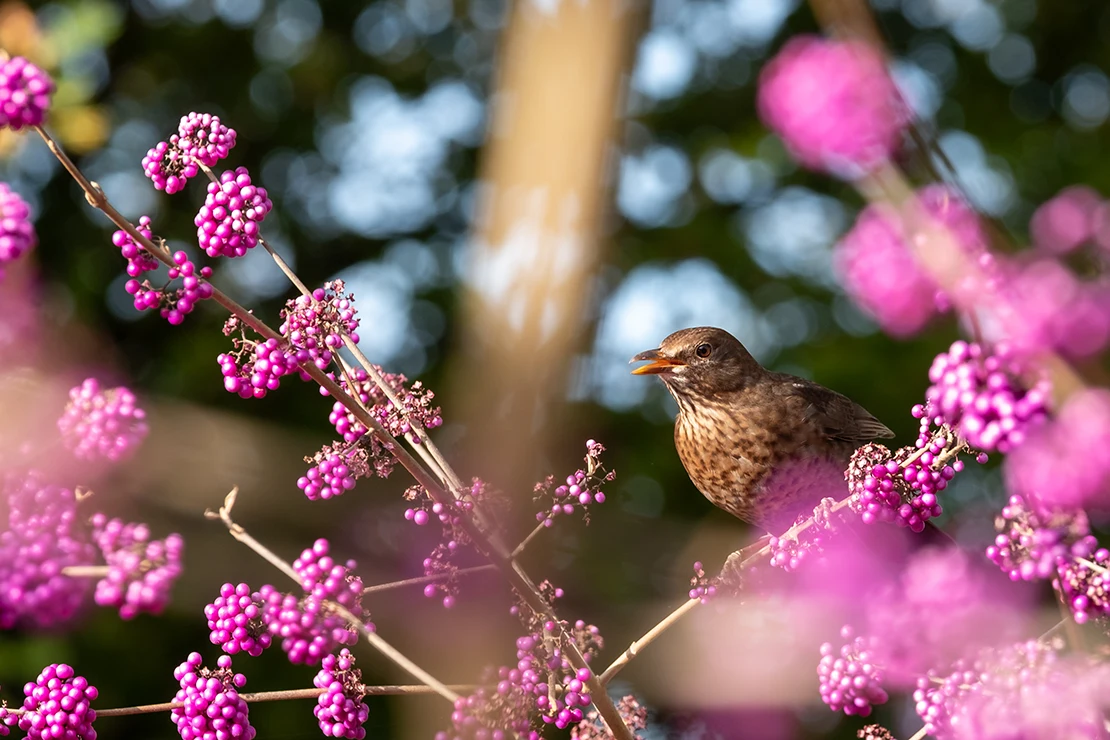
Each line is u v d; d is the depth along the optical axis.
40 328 6.03
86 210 15.71
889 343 15.17
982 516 7.09
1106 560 4.15
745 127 17.31
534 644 5.40
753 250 16.53
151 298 4.80
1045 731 4.00
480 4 17.72
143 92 17.02
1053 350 2.99
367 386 5.54
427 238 17.31
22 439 4.19
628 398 15.05
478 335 7.77
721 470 10.94
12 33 10.29
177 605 11.47
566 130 8.06
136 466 10.22
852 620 5.79
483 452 7.35
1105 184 16.31
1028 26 18.38
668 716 11.05
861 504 5.53
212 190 5.06
